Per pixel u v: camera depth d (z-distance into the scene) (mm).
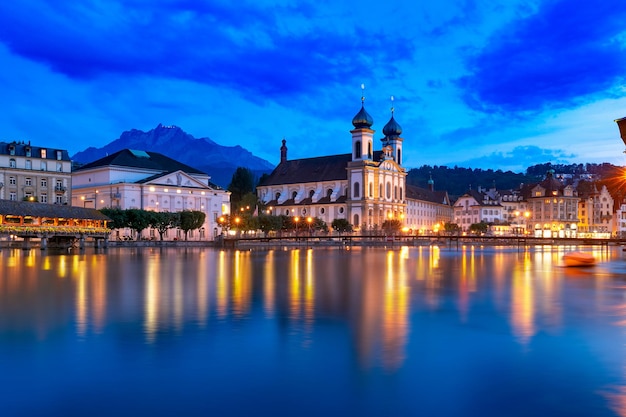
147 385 19156
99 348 23922
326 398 18016
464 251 134375
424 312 33188
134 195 175500
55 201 168000
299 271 64250
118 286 46750
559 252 130375
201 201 191125
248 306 35344
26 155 162625
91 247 130875
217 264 76750
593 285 49562
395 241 189625
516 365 21547
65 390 18703
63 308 34375
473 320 30516
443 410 17109
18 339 25562
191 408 17219
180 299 38656
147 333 26906
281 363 21703
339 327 28406
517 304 36812
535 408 17266
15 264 73000
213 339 25609
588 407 17344
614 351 23609
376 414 16812
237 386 19094
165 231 163625
